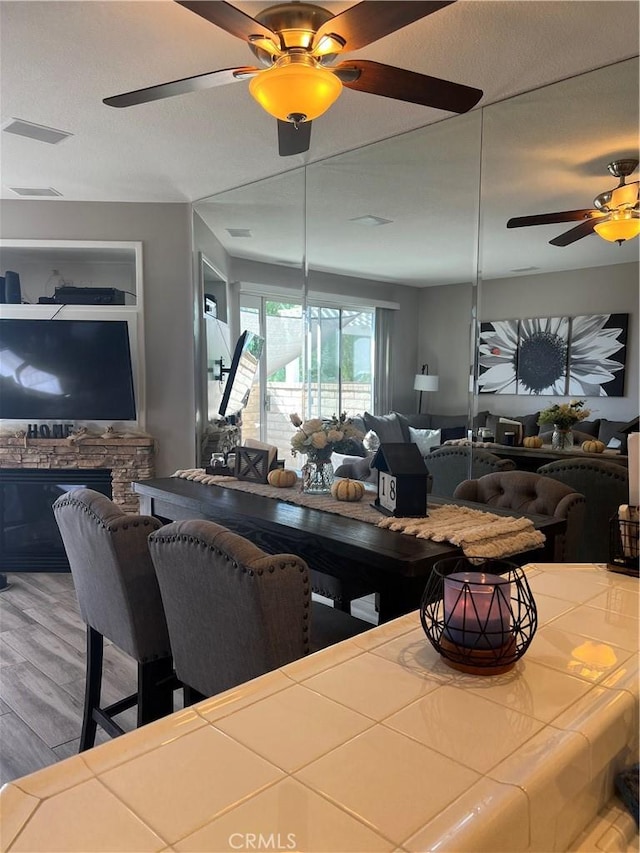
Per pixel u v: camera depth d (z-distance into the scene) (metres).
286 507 2.38
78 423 4.50
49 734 2.46
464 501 2.48
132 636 1.96
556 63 2.36
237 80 1.96
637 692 0.91
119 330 4.30
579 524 2.34
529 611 1.01
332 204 3.59
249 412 4.40
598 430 2.56
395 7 1.58
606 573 1.46
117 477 4.36
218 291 4.50
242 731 0.80
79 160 3.49
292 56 1.86
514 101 2.72
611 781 0.85
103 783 0.70
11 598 3.96
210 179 3.86
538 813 0.70
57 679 2.90
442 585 1.08
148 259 4.39
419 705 0.87
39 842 0.61
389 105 2.76
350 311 3.62
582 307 2.60
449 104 2.12
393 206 3.30
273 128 2.99
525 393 2.81
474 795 0.67
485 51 2.27
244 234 4.20
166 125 2.96
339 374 3.72
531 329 2.79
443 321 3.15
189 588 1.61
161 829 0.62
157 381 4.45
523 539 1.89
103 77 2.46
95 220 4.38
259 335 4.19
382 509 2.24
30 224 4.37
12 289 4.43
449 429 3.14
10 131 3.04
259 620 1.46
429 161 3.11
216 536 1.52
